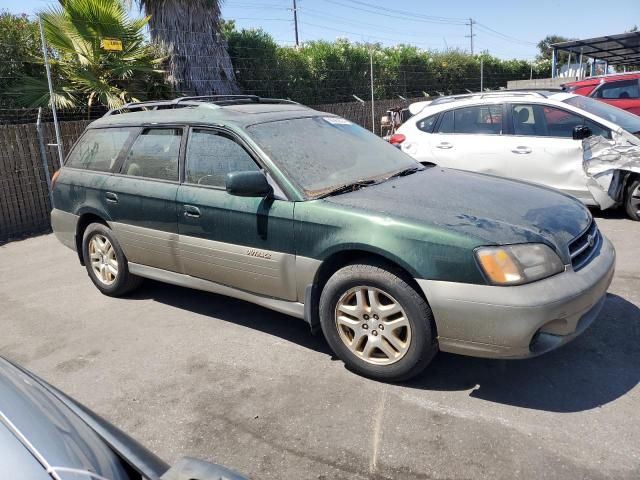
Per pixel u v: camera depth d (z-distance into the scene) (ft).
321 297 11.68
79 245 17.66
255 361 12.58
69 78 31.99
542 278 9.99
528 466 8.67
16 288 18.78
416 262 10.26
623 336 12.51
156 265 15.23
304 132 14.12
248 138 13.01
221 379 11.91
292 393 11.15
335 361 12.35
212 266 13.60
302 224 11.69
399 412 10.28
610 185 21.01
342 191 12.35
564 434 9.37
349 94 53.26
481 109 24.02
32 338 14.66
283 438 9.78
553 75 61.57
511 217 10.86
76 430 5.48
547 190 13.09
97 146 16.98
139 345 13.80
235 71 43.24
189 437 10.01
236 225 12.79
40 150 27.04
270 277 12.50
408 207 11.19
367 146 14.90
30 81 31.53
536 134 22.72
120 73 31.71
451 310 10.07
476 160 23.65
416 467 8.82
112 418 10.76
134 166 15.51
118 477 5.02
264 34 46.52
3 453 4.79
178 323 14.94
